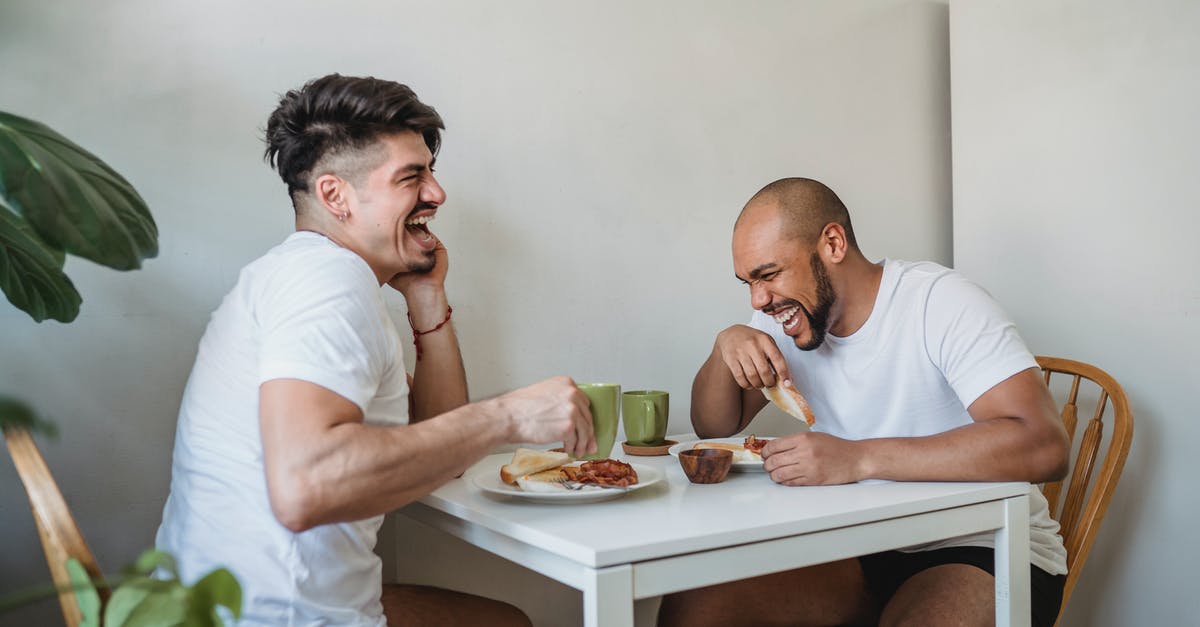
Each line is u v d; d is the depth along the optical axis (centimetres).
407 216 115
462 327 163
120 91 135
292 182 113
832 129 211
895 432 140
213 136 142
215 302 142
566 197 174
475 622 125
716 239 193
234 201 144
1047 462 114
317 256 96
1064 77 197
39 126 81
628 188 182
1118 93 187
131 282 136
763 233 135
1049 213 200
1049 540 136
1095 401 191
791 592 143
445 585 164
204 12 141
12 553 129
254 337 94
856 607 143
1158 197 180
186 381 140
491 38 166
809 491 112
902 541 104
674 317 188
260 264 101
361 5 154
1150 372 182
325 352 87
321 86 110
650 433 149
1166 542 180
